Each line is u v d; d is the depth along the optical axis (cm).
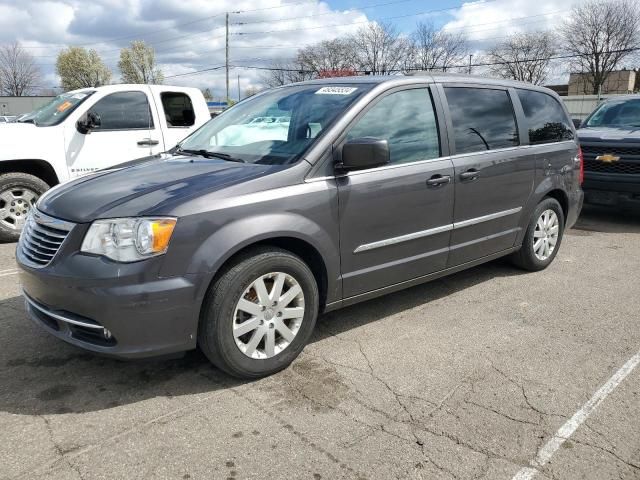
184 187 310
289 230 321
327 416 292
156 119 774
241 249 310
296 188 328
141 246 279
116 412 293
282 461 255
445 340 389
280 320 330
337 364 351
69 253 290
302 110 384
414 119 400
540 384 328
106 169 387
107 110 735
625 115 882
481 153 445
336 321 421
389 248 384
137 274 279
